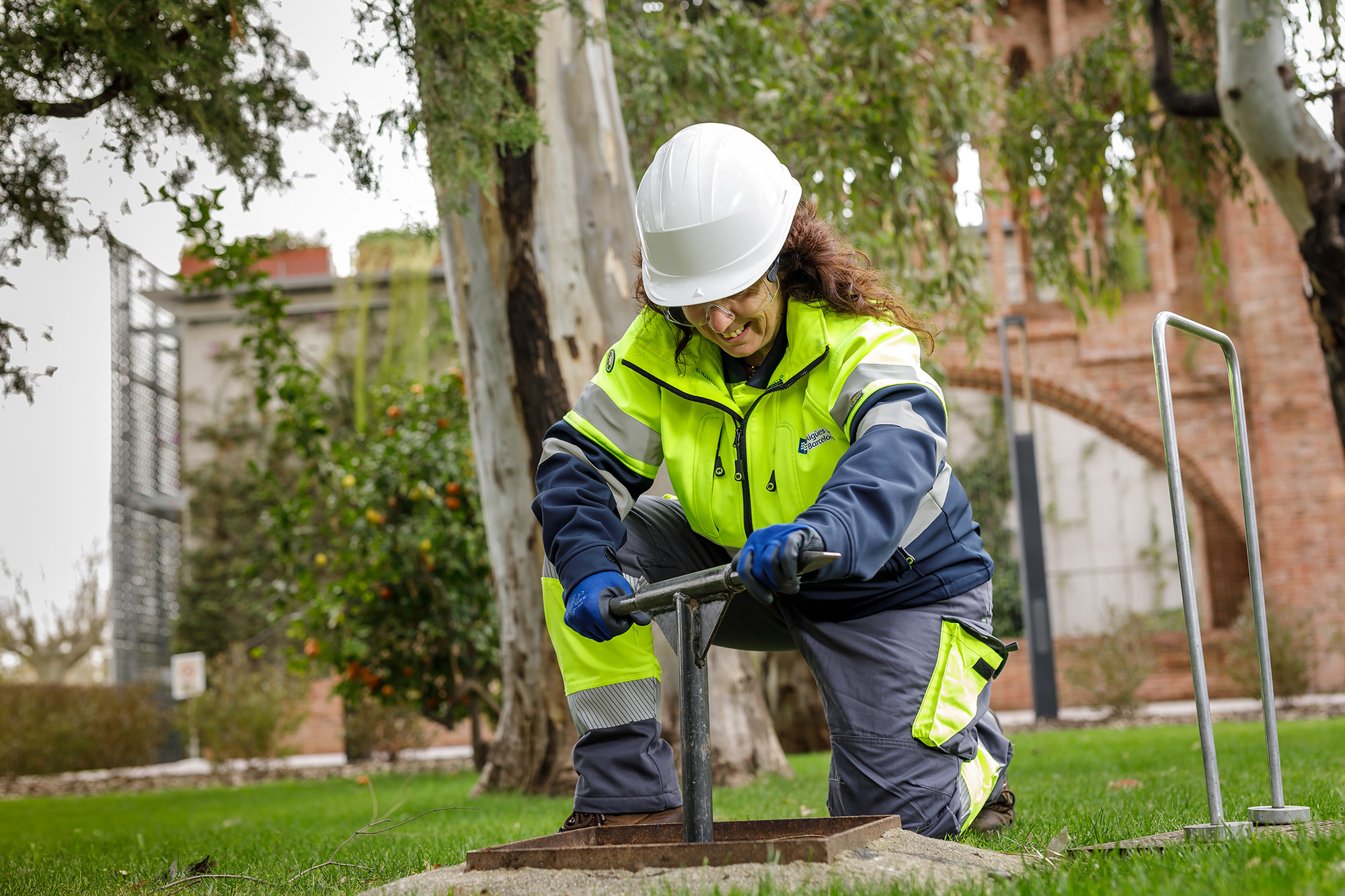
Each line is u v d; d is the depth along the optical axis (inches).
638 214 82.0
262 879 94.4
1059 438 937.5
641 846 64.6
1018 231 639.1
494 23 139.6
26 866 123.2
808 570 60.6
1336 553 581.3
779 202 81.3
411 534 330.3
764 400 83.2
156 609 778.8
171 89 138.9
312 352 758.5
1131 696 506.9
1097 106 348.5
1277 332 598.5
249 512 739.4
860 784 83.0
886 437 71.7
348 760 509.0
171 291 789.2
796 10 309.6
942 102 312.5
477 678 373.4
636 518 91.3
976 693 85.4
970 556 87.4
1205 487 623.2
